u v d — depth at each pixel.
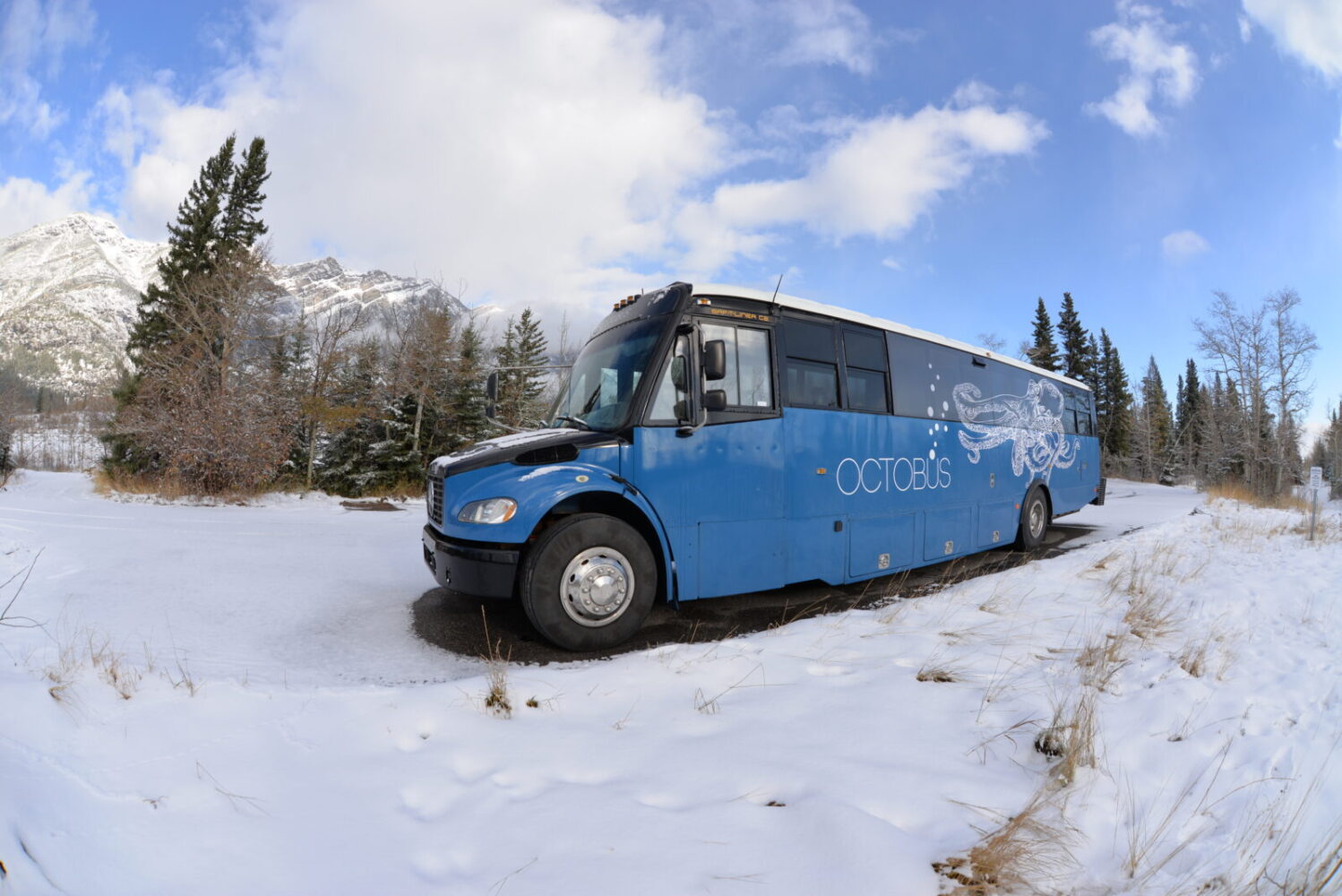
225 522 12.48
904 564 7.35
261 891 2.01
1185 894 2.13
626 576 5.04
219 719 3.19
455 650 4.90
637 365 5.47
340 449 24.58
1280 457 42.59
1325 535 11.02
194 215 28.41
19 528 10.46
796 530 6.11
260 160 30.22
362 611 5.96
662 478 5.31
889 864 2.11
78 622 5.09
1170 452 65.19
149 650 4.48
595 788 2.68
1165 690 3.76
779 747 3.07
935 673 4.13
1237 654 4.55
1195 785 2.83
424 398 25.98
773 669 4.30
